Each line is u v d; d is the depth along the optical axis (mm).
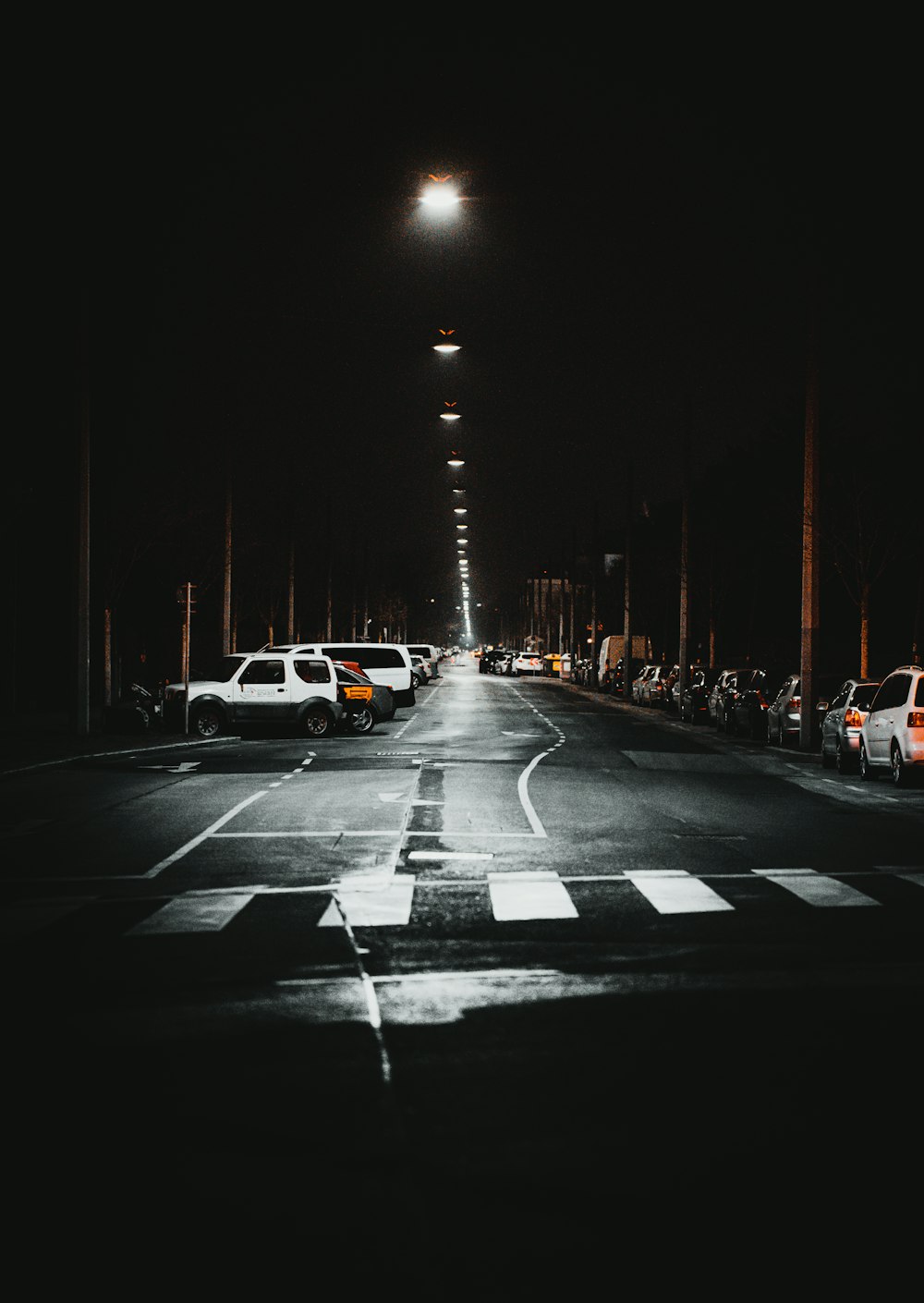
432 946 9500
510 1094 6031
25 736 30875
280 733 37812
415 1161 5164
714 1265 4234
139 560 44750
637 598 82188
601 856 14289
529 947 9469
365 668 48531
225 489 41281
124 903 11352
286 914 10805
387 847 14867
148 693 39156
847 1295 4039
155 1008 7699
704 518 66562
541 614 157625
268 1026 7293
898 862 13852
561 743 34281
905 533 42594
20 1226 4539
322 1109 5816
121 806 18875
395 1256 4285
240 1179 4969
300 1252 4316
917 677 22125
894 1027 7281
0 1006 7746
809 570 30875
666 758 29219
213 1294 4027
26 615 44656
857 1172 5055
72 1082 6250
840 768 25281
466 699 65125
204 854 14320
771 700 35562
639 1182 4938
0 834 15867
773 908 11086
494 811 18516
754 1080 6254
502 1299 3992
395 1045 6887
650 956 9148
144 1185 4918
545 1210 4672
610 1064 6535
